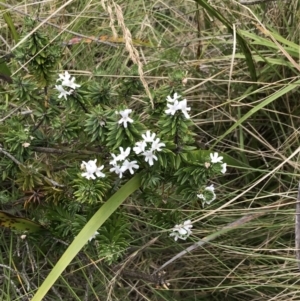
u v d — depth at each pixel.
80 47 0.59
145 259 0.51
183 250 0.50
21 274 0.44
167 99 0.34
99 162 0.40
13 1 0.60
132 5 0.63
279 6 0.57
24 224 0.41
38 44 0.37
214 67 0.57
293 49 0.51
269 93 0.57
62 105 0.42
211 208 0.52
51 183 0.40
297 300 0.48
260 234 0.52
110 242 0.39
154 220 0.42
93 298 0.49
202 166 0.38
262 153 0.53
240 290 0.52
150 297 0.52
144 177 0.38
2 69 0.46
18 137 0.38
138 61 0.35
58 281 0.49
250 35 0.50
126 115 0.35
